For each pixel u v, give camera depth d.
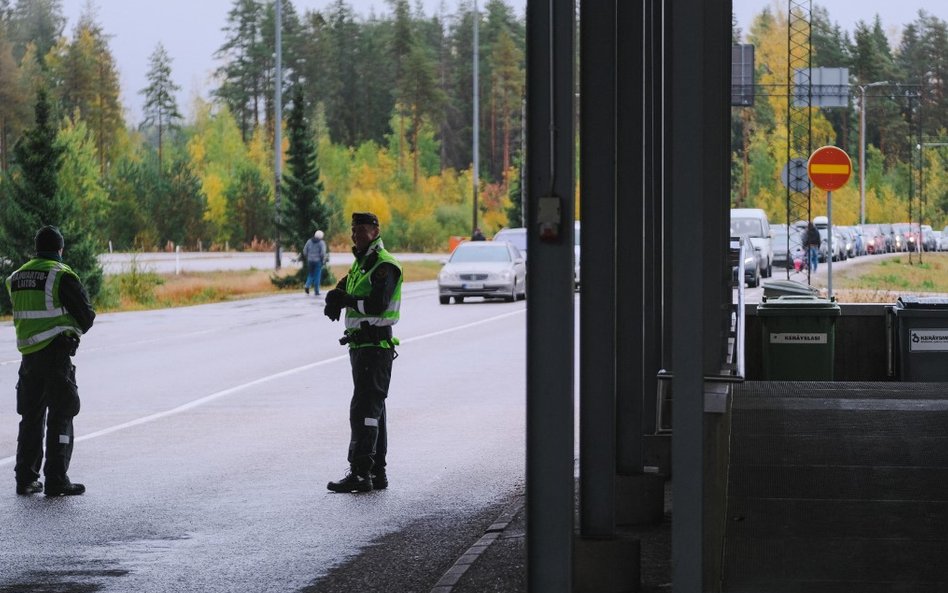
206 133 198.62
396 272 15.86
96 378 28.11
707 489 9.45
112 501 15.23
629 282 13.03
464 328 40.84
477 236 92.44
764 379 19.88
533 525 9.31
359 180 189.00
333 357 32.50
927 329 20.20
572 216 9.08
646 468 14.52
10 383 27.39
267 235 144.88
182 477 16.75
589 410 10.46
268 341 37.31
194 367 30.33
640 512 13.10
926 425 15.05
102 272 54.34
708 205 11.59
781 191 144.88
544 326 9.17
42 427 15.91
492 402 23.83
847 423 15.22
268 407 23.48
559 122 9.06
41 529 13.74
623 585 10.43
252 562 12.19
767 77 156.00
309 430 20.73
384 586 11.24
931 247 134.38
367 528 13.62
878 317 21.59
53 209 52.12
